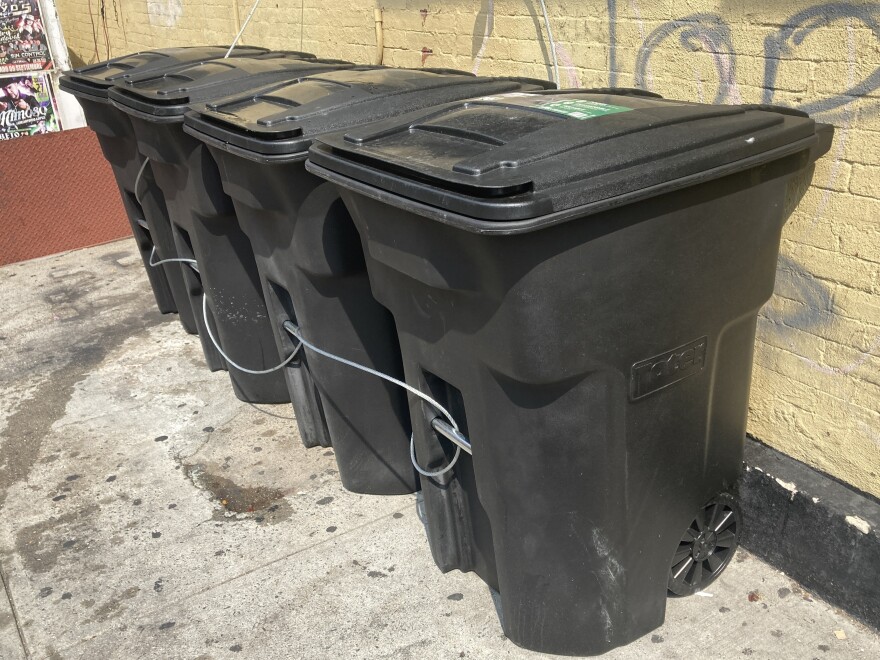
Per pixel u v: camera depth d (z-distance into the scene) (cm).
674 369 222
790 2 237
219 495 346
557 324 195
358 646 263
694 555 263
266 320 393
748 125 210
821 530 257
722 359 239
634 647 252
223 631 274
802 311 258
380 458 328
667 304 211
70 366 475
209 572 302
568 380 205
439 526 278
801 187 247
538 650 252
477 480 238
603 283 197
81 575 307
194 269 422
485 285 194
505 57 360
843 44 226
